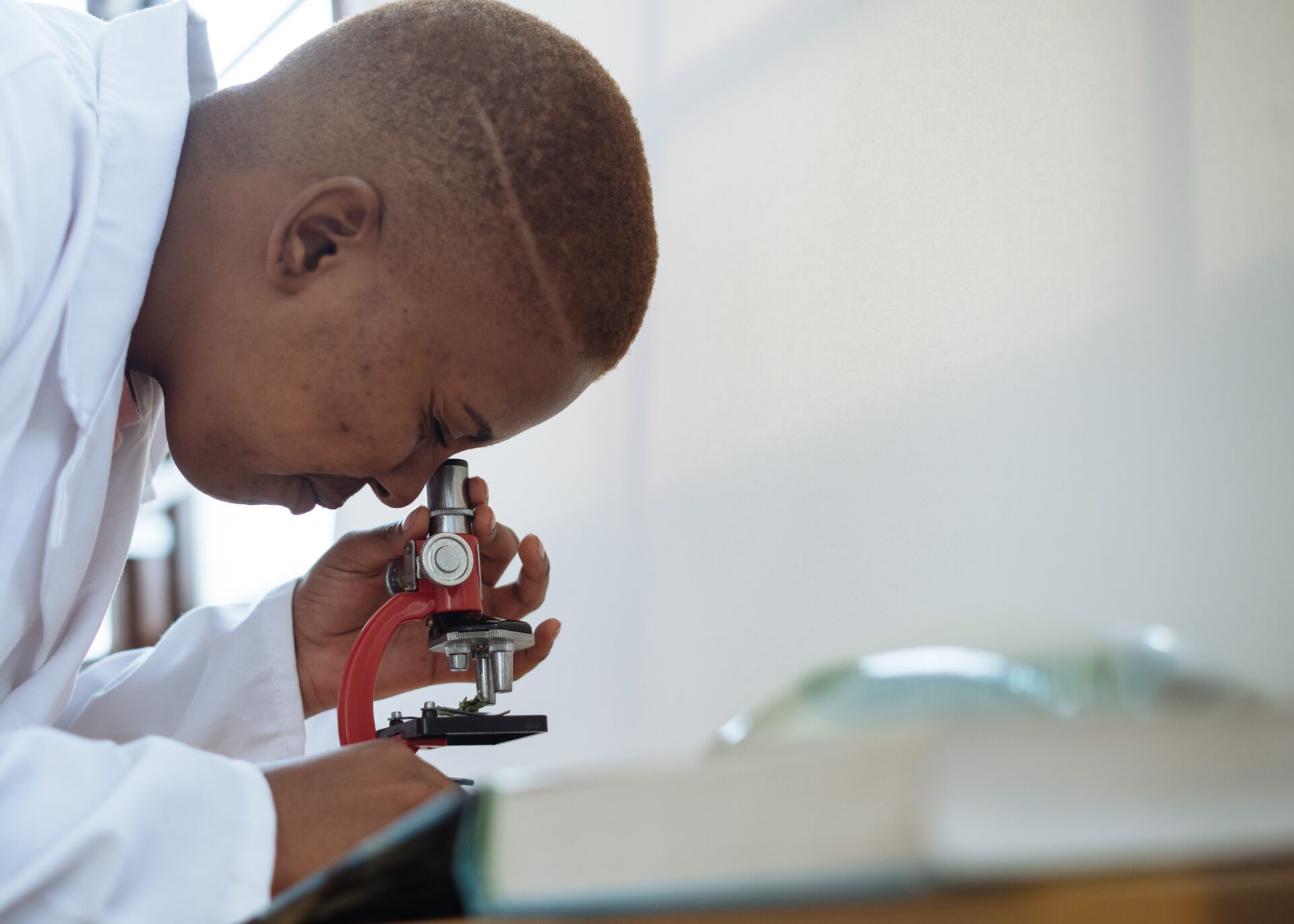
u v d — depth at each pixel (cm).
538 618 151
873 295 112
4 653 95
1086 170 95
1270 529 79
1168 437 86
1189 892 27
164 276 105
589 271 101
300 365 102
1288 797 27
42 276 89
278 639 123
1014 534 97
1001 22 103
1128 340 90
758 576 121
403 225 99
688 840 28
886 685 35
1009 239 100
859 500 111
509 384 104
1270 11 83
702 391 131
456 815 35
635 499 138
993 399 100
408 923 39
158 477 310
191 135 108
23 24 93
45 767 58
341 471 107
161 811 58
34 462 93
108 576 112
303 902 40
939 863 24
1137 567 87
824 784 26
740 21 131
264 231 103
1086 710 31
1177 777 26
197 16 116
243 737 122
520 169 99
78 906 54
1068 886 26
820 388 117
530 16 108
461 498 107
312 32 226
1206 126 86
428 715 93
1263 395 81
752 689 120
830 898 26
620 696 137
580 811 31
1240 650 80
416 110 101
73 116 92
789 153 124
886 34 114
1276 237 81
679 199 138
